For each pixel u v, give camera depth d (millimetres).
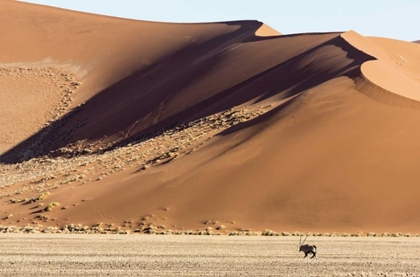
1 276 82562
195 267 90062
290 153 158125
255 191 149000
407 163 152250
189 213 146250
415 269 92250
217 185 153125
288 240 123062
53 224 150875
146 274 83812
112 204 155625
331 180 148625
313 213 140875
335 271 88562
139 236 130625
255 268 89562
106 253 104188
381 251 109875
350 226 136750
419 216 139000
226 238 126000
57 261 95000
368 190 145500
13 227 146750
